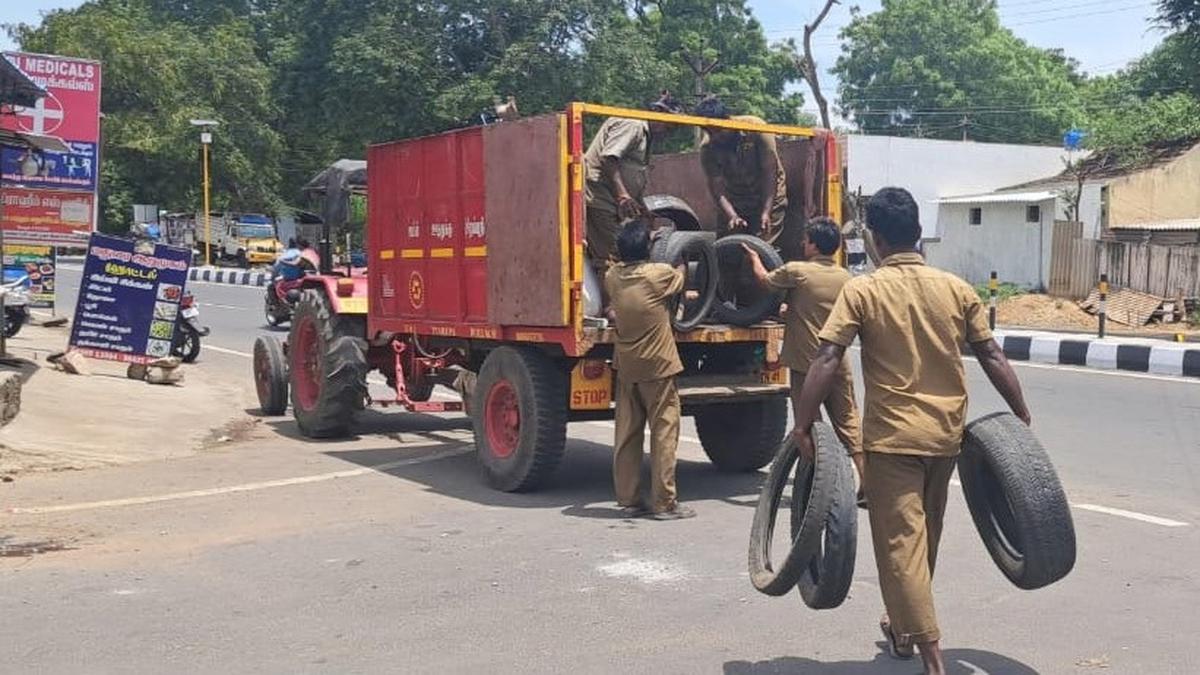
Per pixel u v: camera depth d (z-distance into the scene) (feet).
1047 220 107.76
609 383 26.27
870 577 19.67
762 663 15.64
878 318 14.03
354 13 132.77
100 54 158.40
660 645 16.35
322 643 16.47
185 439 34.04
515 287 26.13
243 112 169.37
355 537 22.59
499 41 127.54
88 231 52.44
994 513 15.05
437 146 28.99
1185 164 105.09
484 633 16.88
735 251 26.18
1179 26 93.35
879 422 14.01
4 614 17.75
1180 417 37.86
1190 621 17.31
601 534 22.79
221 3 192.95
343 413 34.19
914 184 127.13
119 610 17.98
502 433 27.40
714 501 26.02
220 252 153.38
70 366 42.39
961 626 17.13
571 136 24.49
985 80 218.79
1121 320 82.84
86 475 28.76
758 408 28.43
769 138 28.22
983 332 14.23
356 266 38.58
